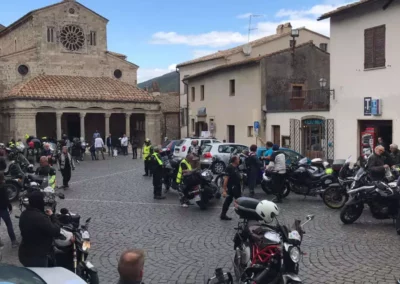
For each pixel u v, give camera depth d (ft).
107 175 79.05
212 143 81.41
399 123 64.95
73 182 69.15
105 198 53.83
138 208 47.24
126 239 34.50
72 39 162.71
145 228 38.04
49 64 159.02
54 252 22.66
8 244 33.78
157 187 53.26
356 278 25.35
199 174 46.57
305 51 107.45
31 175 45.03
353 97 73.82
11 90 148.77
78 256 22.72
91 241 33.96
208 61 148.46
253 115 107.14
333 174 50.08
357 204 38.27
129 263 13.37
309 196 53.72
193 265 28.12
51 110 143.43
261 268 20.44
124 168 92.94
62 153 62.28
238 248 23.50
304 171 50.16
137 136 173.78
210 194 46.14
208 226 38.58
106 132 152.46
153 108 159.33
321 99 85.10
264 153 63.10
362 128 73.20
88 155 133.28
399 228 34.68
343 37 75.51
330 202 45.75
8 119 147.84
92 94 150.51
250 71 107.86
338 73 77.05
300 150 88.79
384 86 67.51
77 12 162.91
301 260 28.68
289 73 105.91
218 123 125.08
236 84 114.73
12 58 152.76
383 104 67.82
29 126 140.46
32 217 21.40
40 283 15.12
